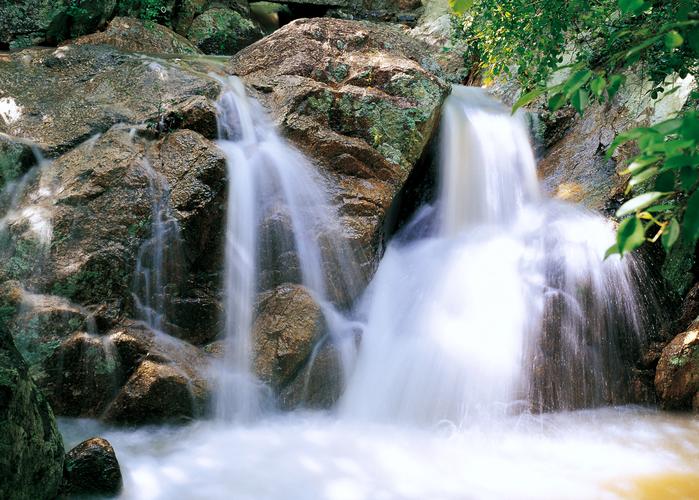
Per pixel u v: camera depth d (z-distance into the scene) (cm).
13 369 335
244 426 496
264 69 653
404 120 622
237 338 525
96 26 810
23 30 764
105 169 516
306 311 526
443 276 603
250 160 557
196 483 407
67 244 489
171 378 473
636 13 232
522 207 704
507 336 548
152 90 594
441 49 936
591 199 666
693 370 532
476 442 482
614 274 573
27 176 529
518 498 400
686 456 464
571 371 539
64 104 581
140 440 463
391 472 432
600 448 476
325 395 527
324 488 406
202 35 925
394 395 529
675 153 196
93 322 480
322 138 597
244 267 537
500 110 770
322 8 1075
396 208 667
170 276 511
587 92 273
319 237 557
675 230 209
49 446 359
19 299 468
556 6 547
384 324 573
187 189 520
